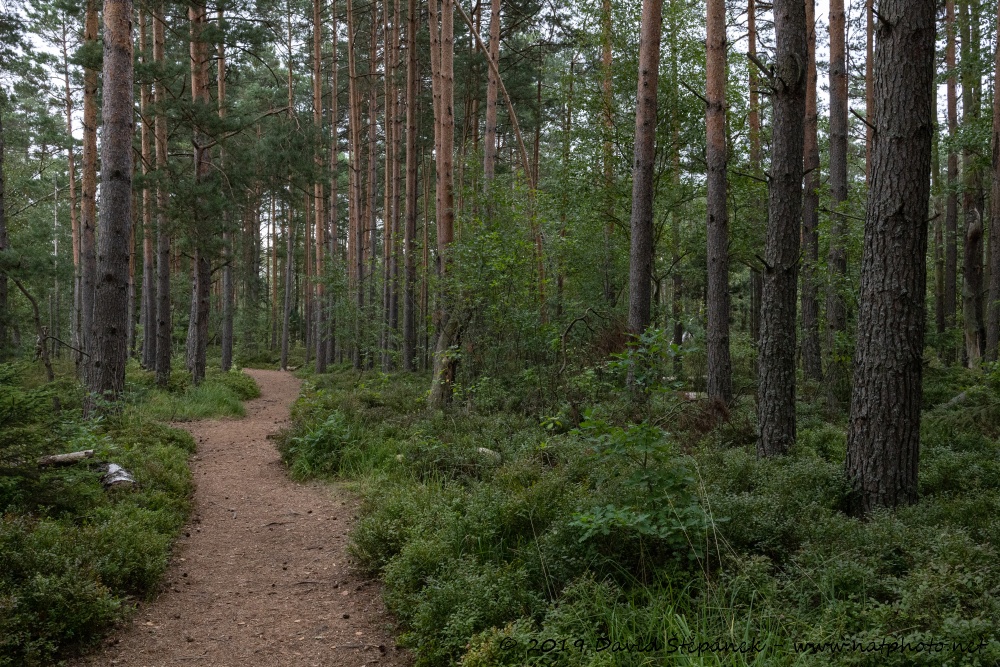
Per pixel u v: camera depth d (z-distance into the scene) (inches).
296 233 1878.7
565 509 222.1
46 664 166.7
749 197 623.2
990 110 657.6
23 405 233.3
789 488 235.6
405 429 424.2
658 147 589.0
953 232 880.9
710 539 183.2
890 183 226.5
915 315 226.1
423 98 1133.7
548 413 409.7
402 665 173.8
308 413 512.7
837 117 583.2
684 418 361.1
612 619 155.9
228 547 264.4
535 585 189.5
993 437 360.8
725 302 445.4
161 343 688.4
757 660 131.6
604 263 711.7
